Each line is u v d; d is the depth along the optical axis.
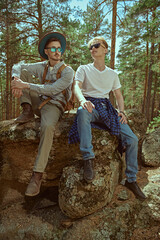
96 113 2.35
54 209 2.53
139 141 3.88
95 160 2.42
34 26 8.59
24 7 8.20
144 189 2.62
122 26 8.20
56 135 2.51
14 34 9.02
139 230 2.24
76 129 2.29
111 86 2.59
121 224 2.17
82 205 2.12
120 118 2.50
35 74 2.61
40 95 2.56
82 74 2.50
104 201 2.24
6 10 7.96
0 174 2.75
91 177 2.03
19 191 2.81
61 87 2.31
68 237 2.10
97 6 8.15
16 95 2.25
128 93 22.34
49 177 2.72
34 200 2.75
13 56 8.99
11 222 2.44
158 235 2.13
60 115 2.52
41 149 2.18
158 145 3.52
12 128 2.67
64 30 8.59
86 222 2.17
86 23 8.98
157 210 2.34
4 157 2.76
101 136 2.48
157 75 17.09
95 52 2.45
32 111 2.63
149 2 8.99
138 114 3.91
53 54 2.40
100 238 2.05
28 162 2.71
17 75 2.37
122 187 2.61
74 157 2.61
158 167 3.26
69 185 2.21
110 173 2.37
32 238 2.24
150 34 9.24
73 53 9.25
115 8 7.57
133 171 2.47
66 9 8.50
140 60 15.33
